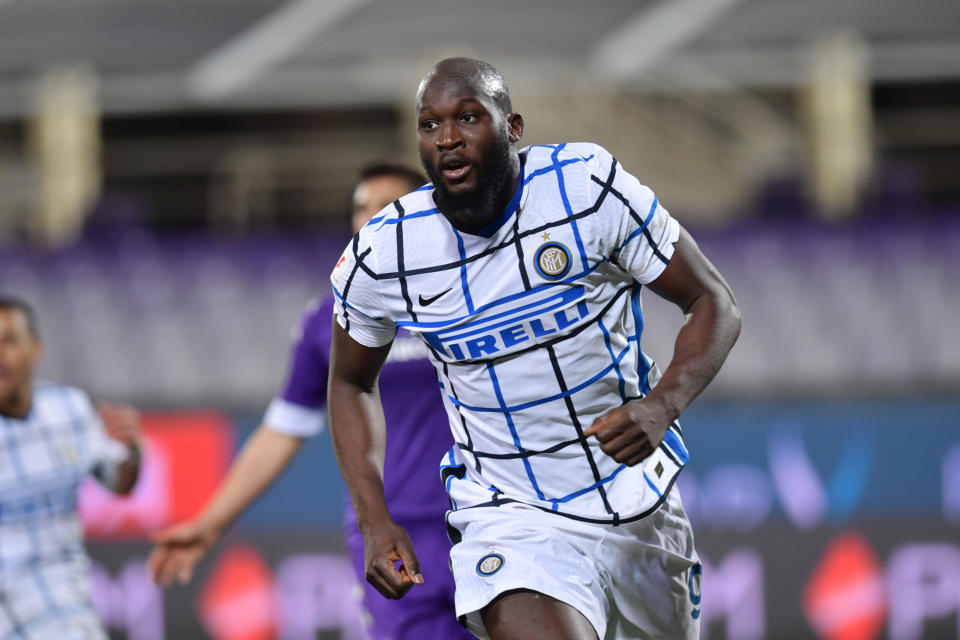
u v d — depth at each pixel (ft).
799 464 80.28
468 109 29.91
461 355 32.37
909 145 127.24
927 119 127.65
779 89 138.62
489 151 29.96
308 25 121.80
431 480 44.93
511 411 32.81
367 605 46.11
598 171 31.42
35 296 117.08
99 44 124.16
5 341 54.19
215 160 131.85
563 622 31.94
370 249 32.22
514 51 119.75
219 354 111.65
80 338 114.32
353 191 47.57
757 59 123.95
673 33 118.73
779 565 79.41
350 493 33.83
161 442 81.82
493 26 119.44
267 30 122.93
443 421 45.14
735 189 134.41
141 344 113.09
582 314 31.65
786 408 81.35
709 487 80.28
